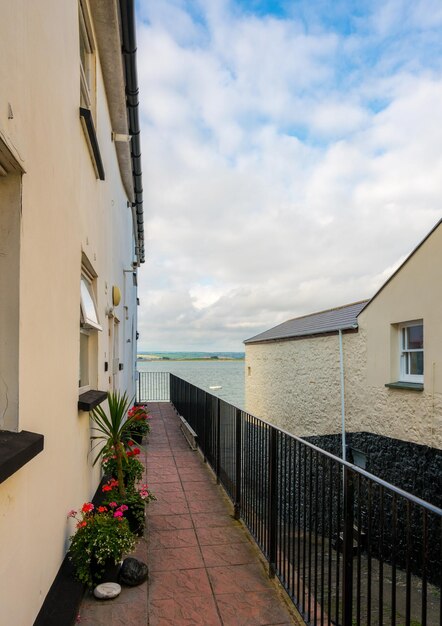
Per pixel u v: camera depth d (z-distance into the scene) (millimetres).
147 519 4289
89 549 2809
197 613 2703
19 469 1887
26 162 2014
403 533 5102
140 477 4484
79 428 3541
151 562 3381
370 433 7340
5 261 1987
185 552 3568
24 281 2043
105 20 4371
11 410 1961
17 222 1987
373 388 7301
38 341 2277
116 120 6121
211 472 6066
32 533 2129
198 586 3031
